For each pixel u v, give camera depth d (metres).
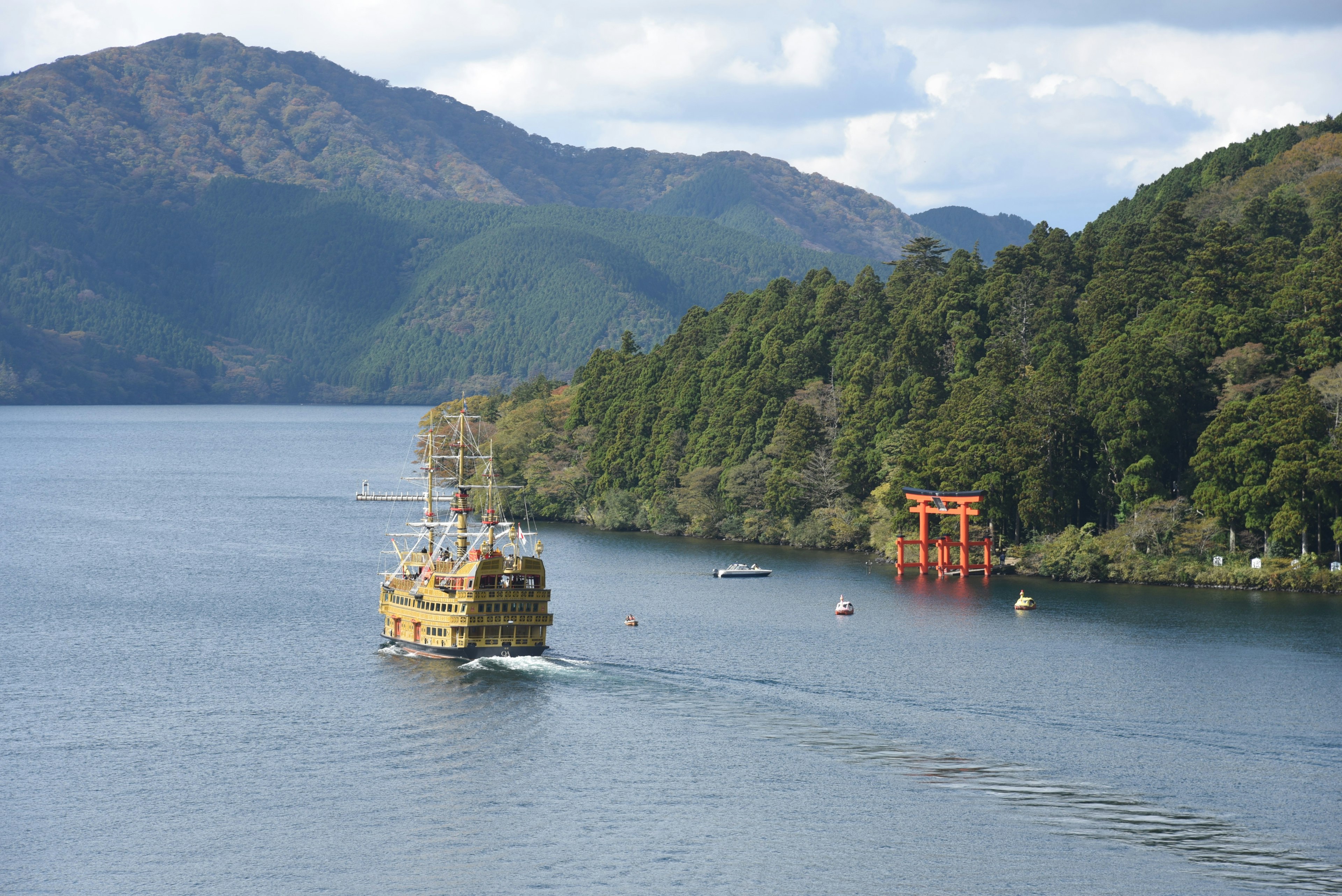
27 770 127.69
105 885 103.69
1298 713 142.38
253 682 158.75
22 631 189.25
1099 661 166.50
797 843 110.56
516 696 151.50
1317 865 105.12
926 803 118.50
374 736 137.50
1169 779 123.44
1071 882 103.12
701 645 177.38
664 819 115.75
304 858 108.38
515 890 102.69
